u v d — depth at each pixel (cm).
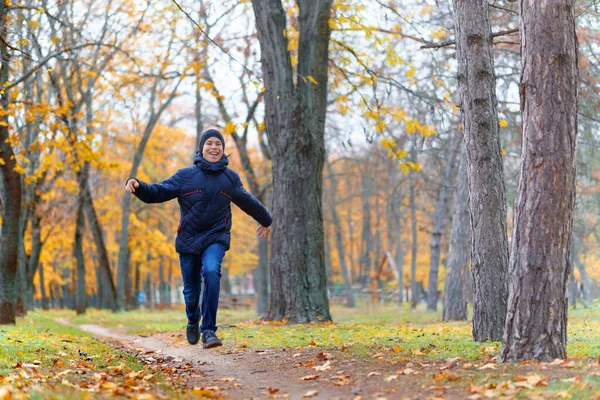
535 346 623
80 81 2462
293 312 1429
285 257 1447
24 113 1677
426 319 1997
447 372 574
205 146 700
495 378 538
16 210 1595
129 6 2259
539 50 626
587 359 629
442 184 2564
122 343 1243
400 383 562
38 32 1808
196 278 731
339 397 526
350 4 1538
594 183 2377
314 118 1474
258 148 4375
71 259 4325
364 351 804
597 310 1989
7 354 803
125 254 3183
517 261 637
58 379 617
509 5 1256
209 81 1798
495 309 915
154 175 4075
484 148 930
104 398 486
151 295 5653
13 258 1582
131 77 2539
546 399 449
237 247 5244
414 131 1583
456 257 1934
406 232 4816
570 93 623
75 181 2838
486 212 927
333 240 5562
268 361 799
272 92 1465
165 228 4669
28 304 2872
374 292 4656
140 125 3394
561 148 618
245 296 5291
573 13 632
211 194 695
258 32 1482
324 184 4056
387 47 1581
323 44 1496
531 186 628
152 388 581
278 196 1466
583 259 3347
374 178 3684
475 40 931
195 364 817
